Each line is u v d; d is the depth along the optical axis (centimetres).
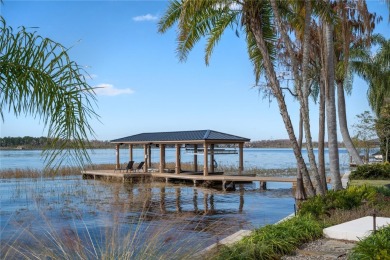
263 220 1395
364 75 2766
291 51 1291
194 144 3188
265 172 3778
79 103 312
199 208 1725
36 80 307
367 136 4262
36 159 7975
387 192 1285
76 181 2764
